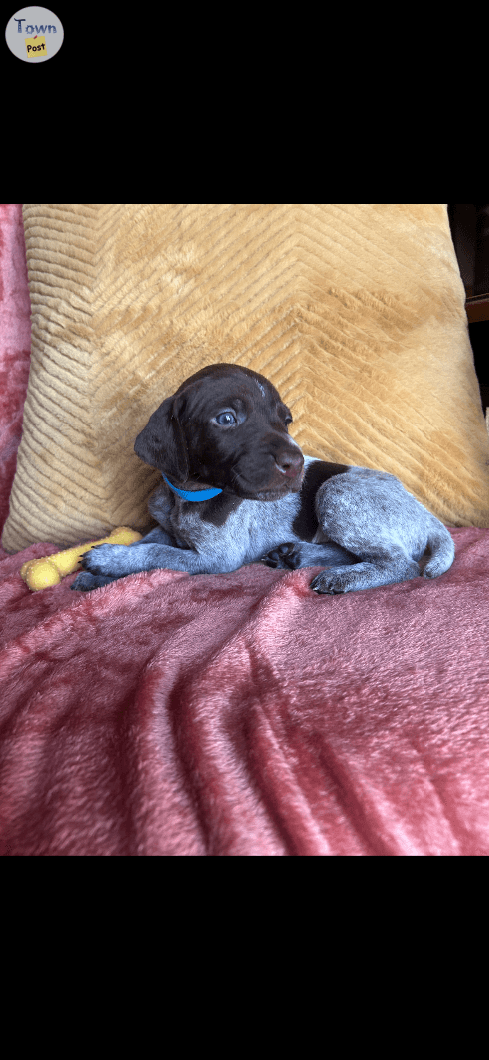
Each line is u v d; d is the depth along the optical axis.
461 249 1.35
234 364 0.50
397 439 0.54
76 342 0.54
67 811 0.22
